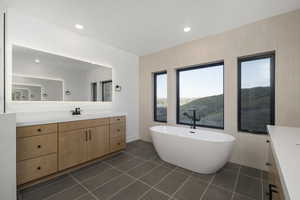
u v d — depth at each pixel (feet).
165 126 9.87
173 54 10.16
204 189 5.43
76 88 8.52
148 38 8.89
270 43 6.55
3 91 5.75
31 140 5.39
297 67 5.99
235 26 7.36
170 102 10.34
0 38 5.64
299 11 5.93
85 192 5.25
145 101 12.07
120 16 6.51
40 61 7.09
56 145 6.09
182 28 7.58
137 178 6.20
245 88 7.67
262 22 6.74
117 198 4.94
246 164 7.20
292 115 6.08
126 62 11.45
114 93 10.59
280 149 2.78
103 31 8.00
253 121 7.45
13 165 4.34
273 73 6.77
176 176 6.36
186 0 5.41
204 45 8.64
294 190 1.47
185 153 6.85
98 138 7.80
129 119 11.73
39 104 7.06
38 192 5.21
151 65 11.59
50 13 6.34
